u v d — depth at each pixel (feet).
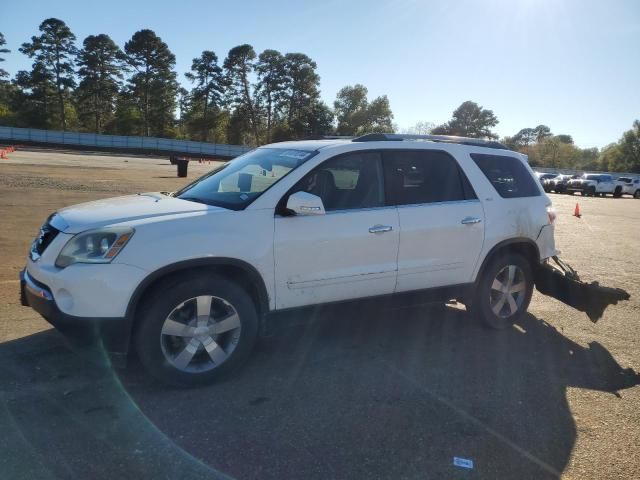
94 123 302.25
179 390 12.85
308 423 11.53
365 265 14.80
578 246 38.22
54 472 9.52
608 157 346.13
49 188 55.16
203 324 12.83
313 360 14.99
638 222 59.21
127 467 9.75
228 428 11.21
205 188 15.57
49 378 13.17
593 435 11.53
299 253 13.76
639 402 13.17
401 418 11.89
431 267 16.01
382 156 15.56
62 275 11.78
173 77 301.84
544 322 19.31
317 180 14.38
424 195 16.08
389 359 15.28
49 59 280.72
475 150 17.67
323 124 325.42
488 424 11.79
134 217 12.64
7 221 34.60
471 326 18.43
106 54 295.69
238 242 12.93
